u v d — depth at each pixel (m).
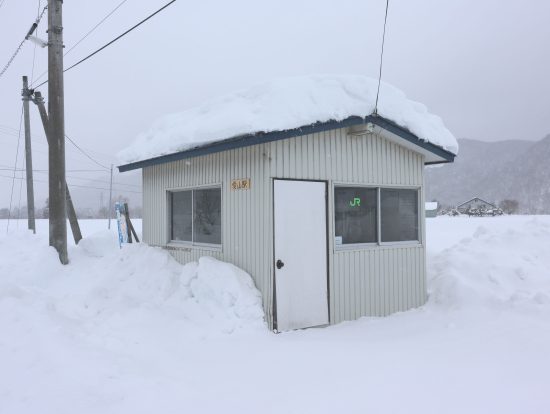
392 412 3.86
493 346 5.68
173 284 7.76
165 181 9.20
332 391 4.32
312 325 7.00
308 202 7.04
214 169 7.73
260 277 6.73
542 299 6.98
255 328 6.35
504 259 8.81
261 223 6.72
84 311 7.05
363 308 7.62
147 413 3.83
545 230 10.24
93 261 10.66
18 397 4.04
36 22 11.72
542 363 5.03
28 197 18.78
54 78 10.49
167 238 9.13
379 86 6.97
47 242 12.62
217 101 8.03
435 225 37.41
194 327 6.30
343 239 7.55
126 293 7.70
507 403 4.02
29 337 5.56
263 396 4.22
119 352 5.36
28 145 18.81
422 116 8.37
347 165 7.50
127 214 11.28
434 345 5.86
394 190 8.29
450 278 8.38
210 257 7.48
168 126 8.89
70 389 4.19
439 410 3.89
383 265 7.94
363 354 5.47
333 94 6.93
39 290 8.27
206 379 4.65
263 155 6.69
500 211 65.06
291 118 6.37
